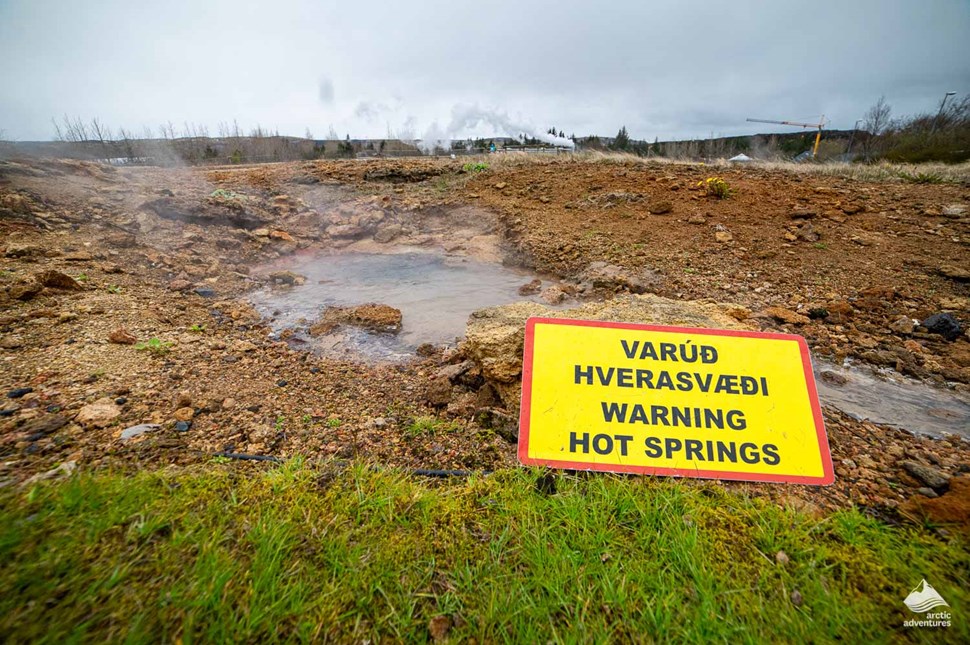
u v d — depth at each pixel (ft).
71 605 4.22
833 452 7.59
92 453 6.63
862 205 22.77
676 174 31.91
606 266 18.30
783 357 7.29
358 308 15.66
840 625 4.50
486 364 9.07
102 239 19.56
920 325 12.82
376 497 6.13
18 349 9.88
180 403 8.38
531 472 6.66
